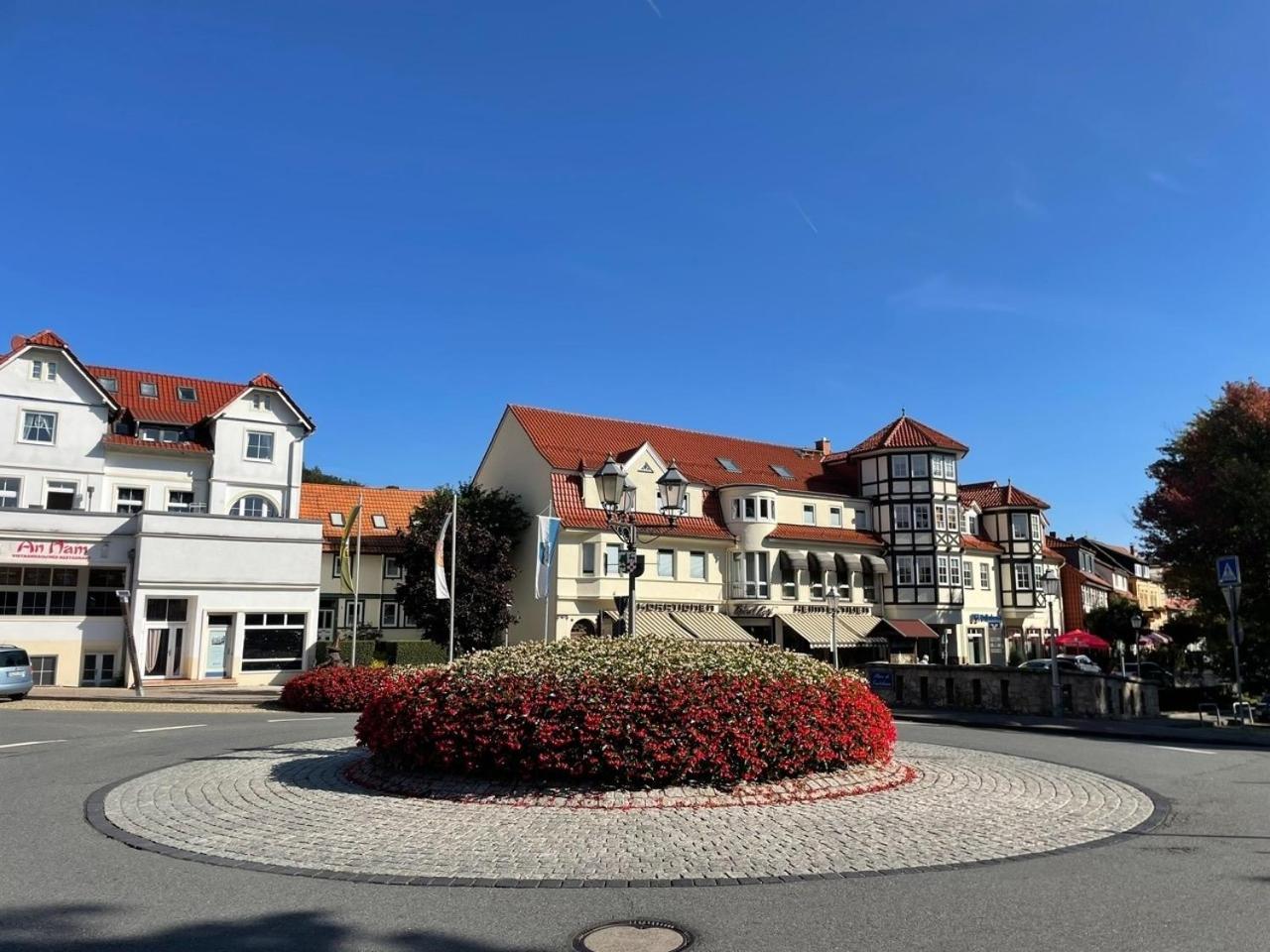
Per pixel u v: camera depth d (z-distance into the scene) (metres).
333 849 8.16
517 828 8.91
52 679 33.88
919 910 6.44
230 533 36.72
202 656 35.84
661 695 10.72
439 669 12.33
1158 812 10.15
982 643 53.75
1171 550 28.31
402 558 42.06
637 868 7.55
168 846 8.31
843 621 48.00
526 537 44.38
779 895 6.81
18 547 34.09
